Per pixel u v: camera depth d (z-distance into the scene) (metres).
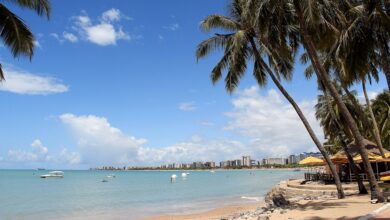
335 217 17.17
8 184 89.88
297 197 33.22
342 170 44.91
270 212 23.61
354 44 21.23
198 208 39.00
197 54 25.84
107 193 61.47
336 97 19.84
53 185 86.69
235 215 28.84
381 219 14.62
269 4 19.45
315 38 20.78
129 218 32.38
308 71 33.47
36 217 33.97
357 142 20.41
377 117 55.28
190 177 145.25
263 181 98.56
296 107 24.89
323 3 19.45
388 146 57.34
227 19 24.77
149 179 129.12
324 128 44.91
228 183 93.38
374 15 19.89
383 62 20.44
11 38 16.16
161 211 37.06
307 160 44.09
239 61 25.50
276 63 25.25
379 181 37.22
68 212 37.25
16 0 15.68
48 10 16.16
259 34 22.59
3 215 35.56
